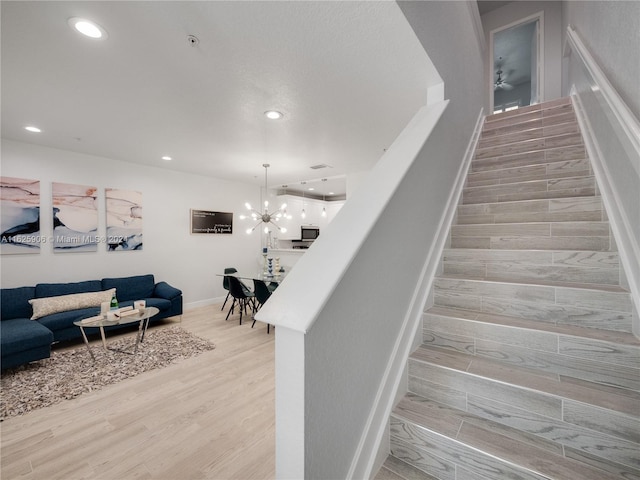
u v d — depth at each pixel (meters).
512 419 1.19
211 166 4.87
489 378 1.24
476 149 3.17
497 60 6.62
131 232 4.61
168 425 2.04
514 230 2.01
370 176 1.40
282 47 1.73
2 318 3.30
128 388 2.54
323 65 1.91
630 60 1.33
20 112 2.70
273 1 1.37
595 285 1.51
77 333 3.50
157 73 2.04
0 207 3.44
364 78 2.05
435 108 1.95
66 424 2.05
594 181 2.09
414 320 1.55
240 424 2.05
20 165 3.57
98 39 1.68
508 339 1.39
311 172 5.32
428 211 1.83
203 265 5.65
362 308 1.12
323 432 0.91
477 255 1.90
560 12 4.66
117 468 1.66
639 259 1.30
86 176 4.13
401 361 1.39
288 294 0.92
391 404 1.28
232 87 2.23
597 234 1.74
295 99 2.42
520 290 1.55
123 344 3.57
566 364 1.27
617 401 1.06
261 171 5.26
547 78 4.76
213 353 3.31
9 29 1.59
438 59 1.94
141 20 1.53
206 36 1.65
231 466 1.68
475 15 3.41
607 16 1.68
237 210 6.27
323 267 0.96
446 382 1.34
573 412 1.08
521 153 2.75
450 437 1.13
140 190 4.73
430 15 1.77
